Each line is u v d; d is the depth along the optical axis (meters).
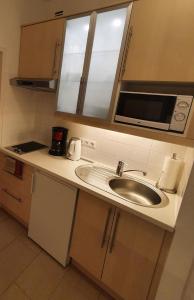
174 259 1.16
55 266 1.76
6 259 1.77
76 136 2.17
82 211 1.56
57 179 1.67
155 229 1.22
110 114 1.54
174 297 1.21
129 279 1.39
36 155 2.06
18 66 2.14
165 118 1.31
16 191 2.10
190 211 1.07
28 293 1.50
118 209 1.36
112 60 1.55
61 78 1.82
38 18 2.19
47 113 2.40
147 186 1.69
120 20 1.46
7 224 2.21
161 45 1.26
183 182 1.45
